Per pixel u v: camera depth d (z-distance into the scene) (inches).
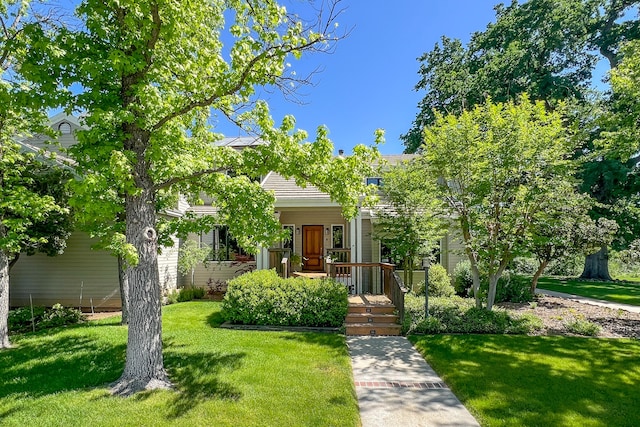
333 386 197.8
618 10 832.3
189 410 168.4
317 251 636.1
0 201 272.2
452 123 363.3
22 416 162.2
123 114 172.6
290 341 293.0
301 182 222.8
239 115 235.5
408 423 163.0
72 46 193.9
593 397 186.9
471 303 396.8
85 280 473.4
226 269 602.5
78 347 275.0
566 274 951.6
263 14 183.5
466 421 164.9
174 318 383.2
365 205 221.5
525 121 346.6
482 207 356.2
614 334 318.0
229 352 259.3
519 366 234.7
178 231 258.1
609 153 367.6
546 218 352.5
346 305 351.3
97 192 187.3
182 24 189.8
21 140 458.3
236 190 228.1
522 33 899.4
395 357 261.7
